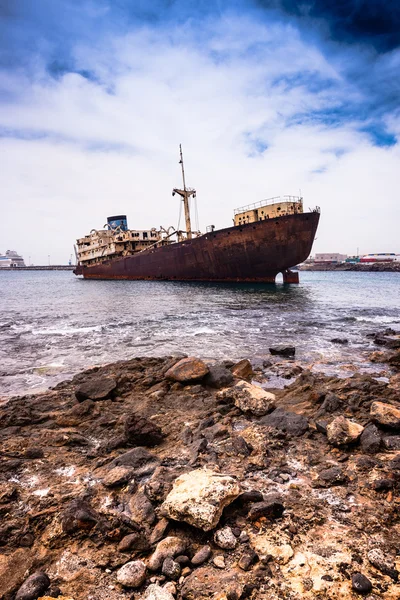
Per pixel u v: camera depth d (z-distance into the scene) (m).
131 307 26.72
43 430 6.45
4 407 7.59
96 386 8.10
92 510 3.76
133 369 10.06
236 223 47.62
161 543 3.28
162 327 18.17
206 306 26.64
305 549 3.18
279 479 4.44
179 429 6.32
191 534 3.48
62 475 4.87
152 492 4.07
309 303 28.38
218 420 6.62
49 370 11.08
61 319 21.44
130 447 5.68
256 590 2.73
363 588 2.67
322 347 13.38
